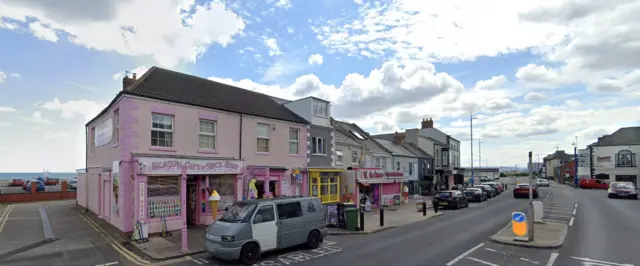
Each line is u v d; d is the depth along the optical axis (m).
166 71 17.77
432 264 9.98
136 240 12.69
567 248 11.87
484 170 97.75
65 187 29.73
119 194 14.07
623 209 23.55
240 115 17.95
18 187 42.41
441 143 48.91
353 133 31.67
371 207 26.25
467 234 14.98
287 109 23.03
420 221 19.39
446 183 49.69
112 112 16.00
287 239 11.40
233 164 16.70
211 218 15.91
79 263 10.03
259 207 10.96
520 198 35.72
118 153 14.72
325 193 22.91
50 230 14.51
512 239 13.05
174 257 10.84
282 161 20.12
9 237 13.24
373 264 10.03
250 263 10.23
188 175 15.48
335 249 12.13
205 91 18.17
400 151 37.97
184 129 15.57
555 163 98.88
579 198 33.22
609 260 10.24
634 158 52.69
